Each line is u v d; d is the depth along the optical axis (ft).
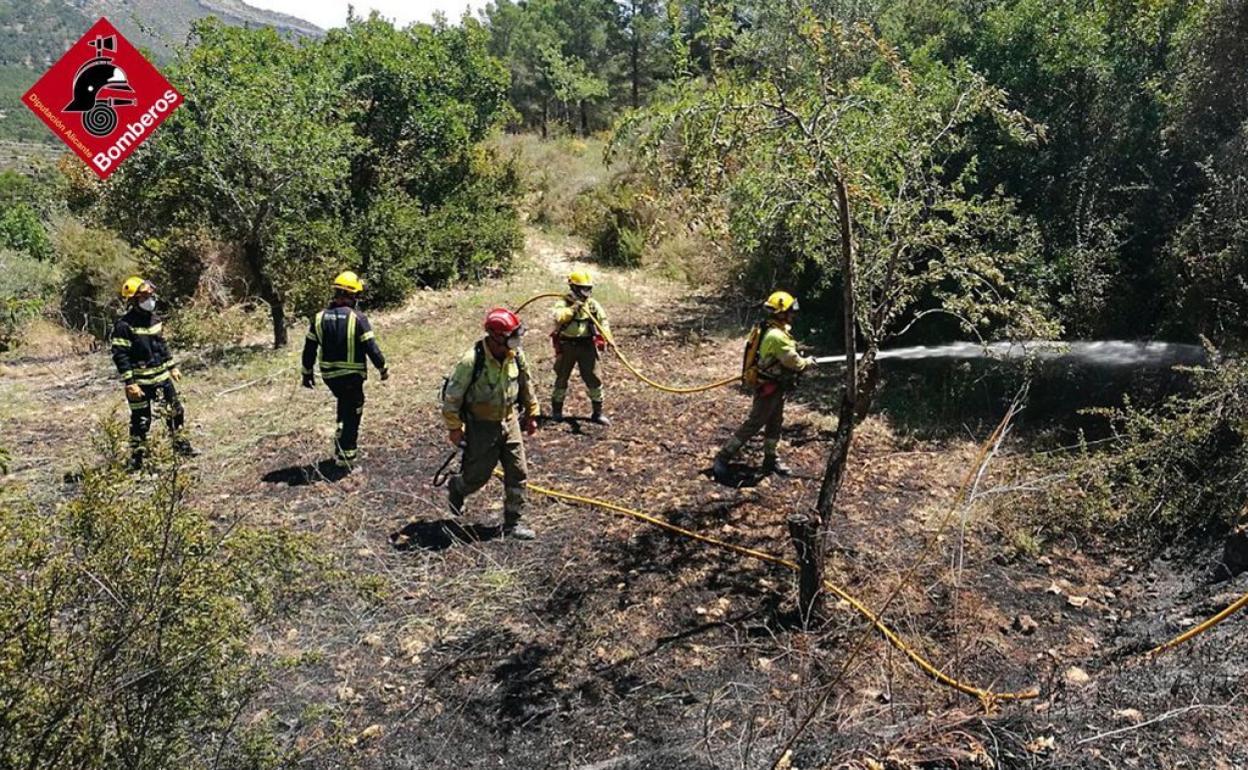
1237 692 11.50
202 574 9.23
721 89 13.91
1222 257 20.88
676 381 30.42
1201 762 10.19
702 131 13.78
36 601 7.75
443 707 13.25
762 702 13.14
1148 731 10.80
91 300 44.62
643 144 14.26
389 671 14.10
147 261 43.62
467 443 17.98
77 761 7.79
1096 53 26.20
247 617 11.94
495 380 17.44
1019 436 23.62
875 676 13.83
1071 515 18.78
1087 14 26.61
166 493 9.35
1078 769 10.23
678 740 12.26
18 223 53.11
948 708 12.80
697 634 15.08
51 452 24.64
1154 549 17.70
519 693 13.58
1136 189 24.56
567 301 25.45
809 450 23.45
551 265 51.39
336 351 21.40
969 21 30.86
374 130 49.55
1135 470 18.86
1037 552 17.78
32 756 7.41
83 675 7.93
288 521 19.20
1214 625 13.91
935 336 30.07
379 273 42.73
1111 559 17.75
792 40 16.33
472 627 15.30
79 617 8.43
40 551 8.04
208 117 34.09
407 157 50.60
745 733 12.11
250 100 33.83
